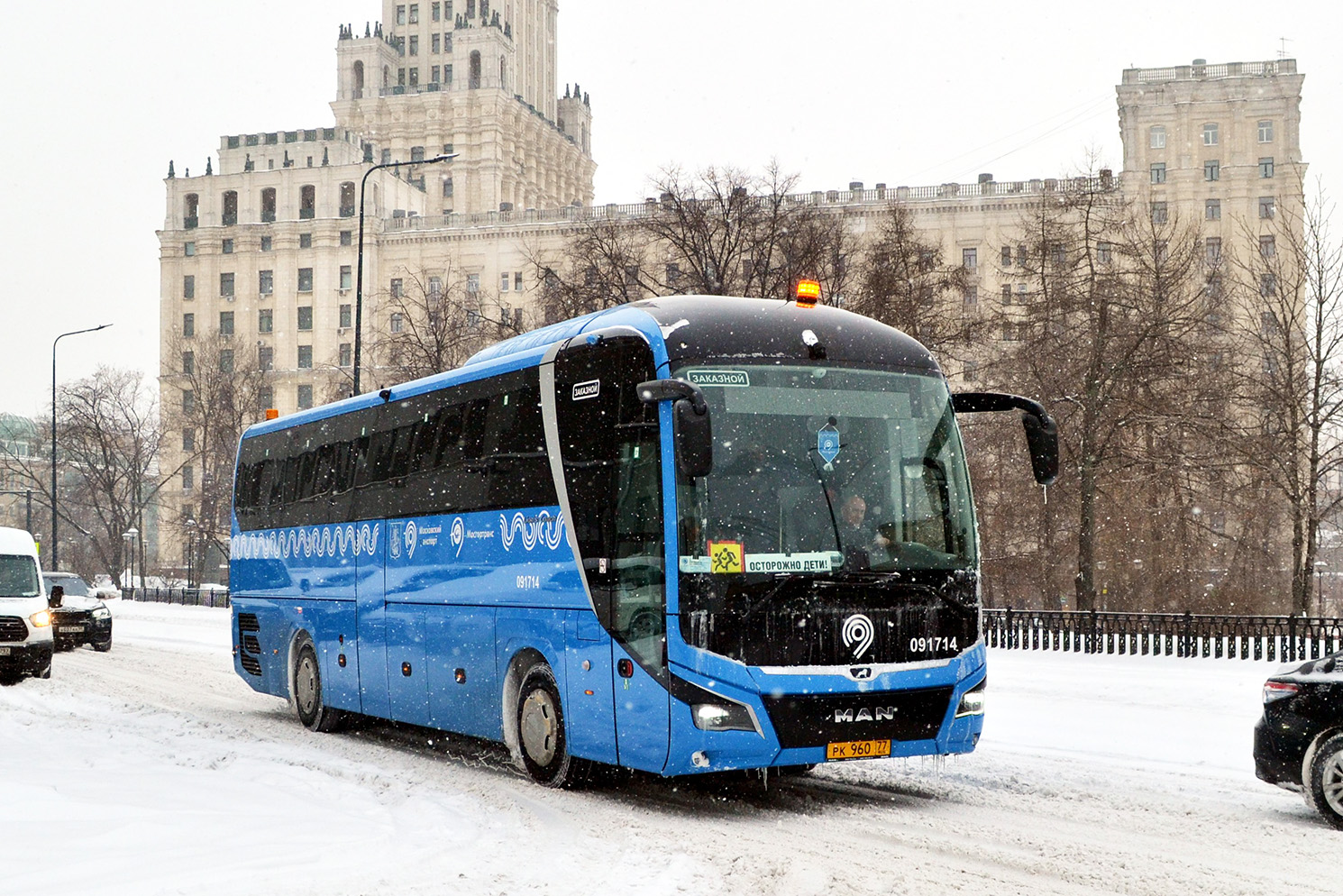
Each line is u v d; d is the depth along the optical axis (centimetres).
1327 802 1034
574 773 1228
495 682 1336
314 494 1806
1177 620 2662
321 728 1745
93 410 8362
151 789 1152
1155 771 1308
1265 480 3647
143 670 2661
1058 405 3675
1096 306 3531
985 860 920
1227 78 10394
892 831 1026
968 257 9862
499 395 1354
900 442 1141
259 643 1978
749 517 1076
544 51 15550
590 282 4134
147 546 13025
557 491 1231
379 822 1037
